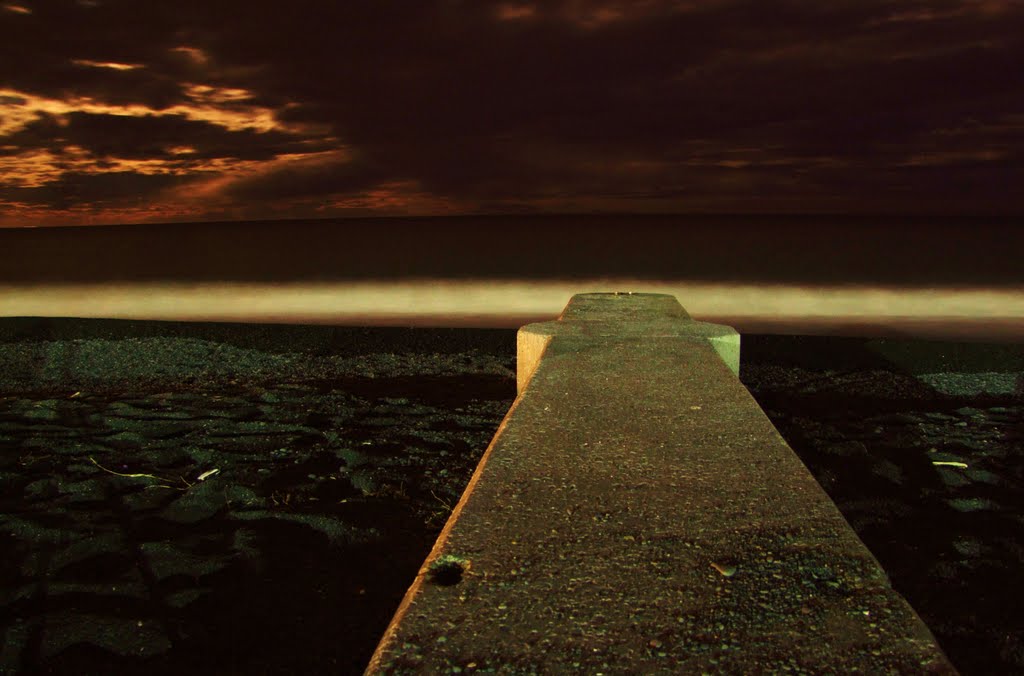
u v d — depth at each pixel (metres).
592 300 4.68
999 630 2.13
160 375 5.37
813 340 6.18
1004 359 5.52
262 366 5.62
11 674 1.97
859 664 0.95
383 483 3.32
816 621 1.05
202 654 2.06
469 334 6.62
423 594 1.13
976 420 4.21
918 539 2.72
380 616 2.26
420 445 3.85
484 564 1.22
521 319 7.85
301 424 4.19
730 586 1.14
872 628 1.03
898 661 0.96
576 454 1.72
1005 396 4.74
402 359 5.85
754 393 4.82
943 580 2.42
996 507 3.00
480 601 1.11
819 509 1.41
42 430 4.07
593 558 1.23
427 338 6.48
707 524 1.35
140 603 2.32
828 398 4.70
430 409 4.51
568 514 1.40
